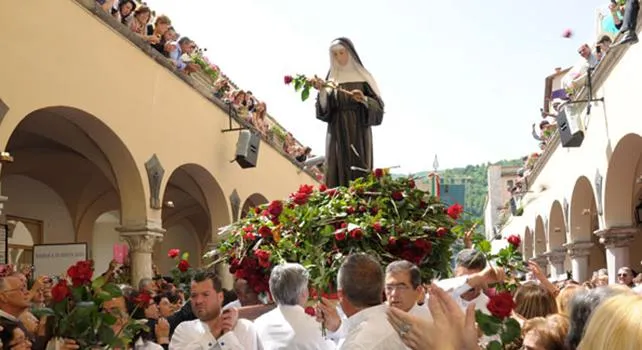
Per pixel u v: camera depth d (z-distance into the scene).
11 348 3.64
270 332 4.16
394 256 4.30
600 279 8.50
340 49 6.51
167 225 20.55
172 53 12.11
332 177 6.50
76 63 9.23
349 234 4.17
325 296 4.15
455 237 4.43
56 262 10.25
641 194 15.68
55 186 15.52
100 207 16.48
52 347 3.17
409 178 4.60
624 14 10.23
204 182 14.20
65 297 3.08
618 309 1.52
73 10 9.20
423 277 4.38
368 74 6.55
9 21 7.96
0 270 6.07
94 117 9.64
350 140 6.43
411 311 3.54
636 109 10.52
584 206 15.96
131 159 10.60
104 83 9.90
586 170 14.23
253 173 16.58
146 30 11.64
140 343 4.61
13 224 14.49
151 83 11.41
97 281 3.15
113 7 10.39
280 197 18.78
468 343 1.70
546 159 19.12
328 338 4.08
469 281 3.47
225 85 14.44
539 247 22.20
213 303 3.97
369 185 4.55
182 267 4.54
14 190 14.59
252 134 14.73
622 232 12.62
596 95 12.95
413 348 1.71
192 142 13.03
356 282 3.04
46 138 13.18
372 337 2.88
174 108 12.28
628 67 10.81
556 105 16.83
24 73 8.16
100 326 3.07
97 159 12.95
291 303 4.16
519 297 4.27
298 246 4.34
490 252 4.30
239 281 5.31
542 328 3.05
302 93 5.76
